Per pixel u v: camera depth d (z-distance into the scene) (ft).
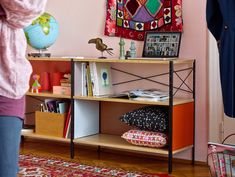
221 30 7.59
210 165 7.68
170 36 10.25
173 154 9.71
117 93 11.30
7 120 3.43
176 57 10.10
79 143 11.41
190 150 10.32
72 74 10.61
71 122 10.69
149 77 10.84
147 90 10.36
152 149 9.53
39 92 11.66
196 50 10.12
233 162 7.35
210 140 9.98
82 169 9.52
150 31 10.62
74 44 12.01
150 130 9.82
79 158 10.71
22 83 3.60
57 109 11.13
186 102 9.77
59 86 11.23
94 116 11.46
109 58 10.62
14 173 3.46
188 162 10.33
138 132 9.86
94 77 10.59
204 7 9.98
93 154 11.22
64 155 11.05
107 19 11.27
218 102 9.87
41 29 11.16
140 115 9.90
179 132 9.53
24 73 3.64
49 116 11.19
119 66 11.25
